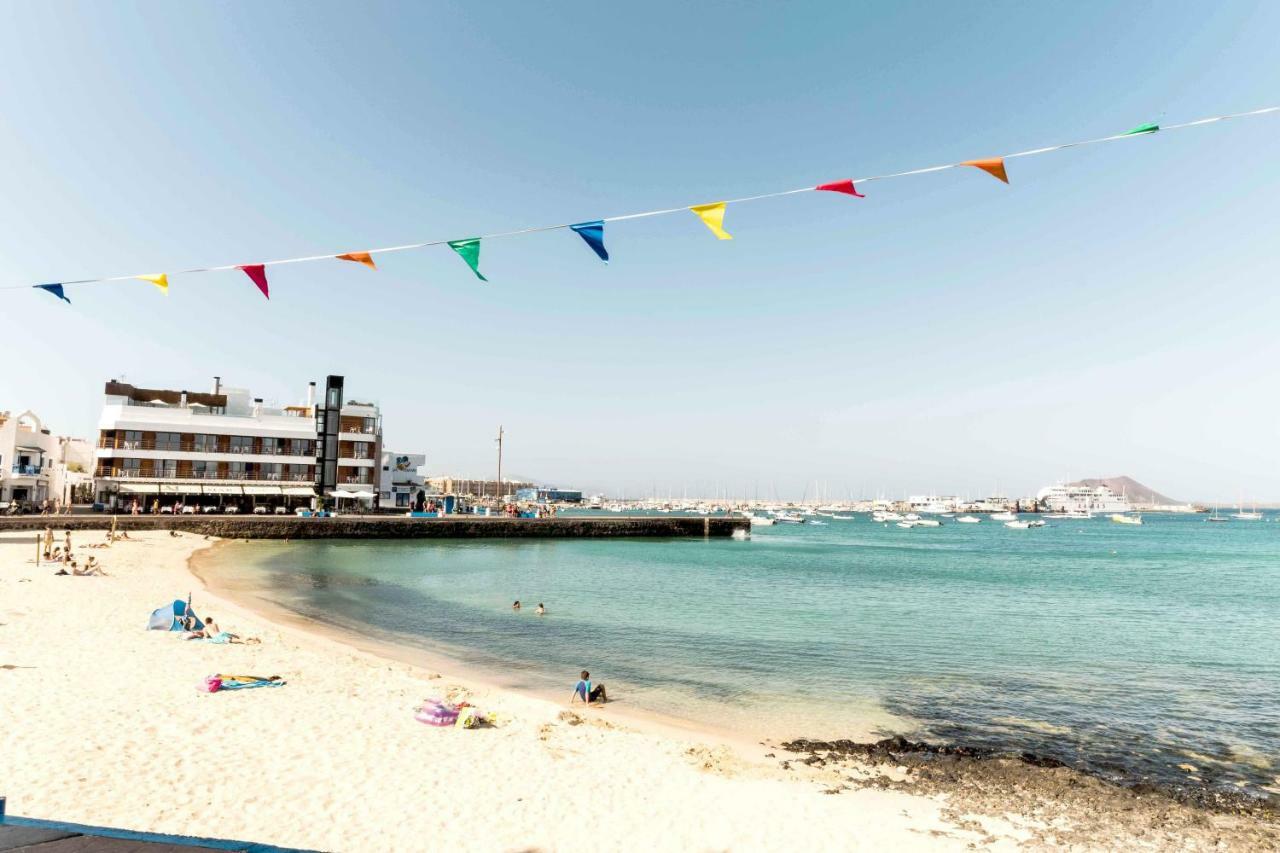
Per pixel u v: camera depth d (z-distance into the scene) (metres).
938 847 10.31
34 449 66.38
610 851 9.44
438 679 18.20
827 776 13.03
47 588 26.53
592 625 28.56
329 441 74.88
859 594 42.12
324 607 30.50
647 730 15.22
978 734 16.14
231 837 8.80
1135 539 128.38
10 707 12.76
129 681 14.96
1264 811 12.04
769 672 21.62
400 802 10.30
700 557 66.94
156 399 75.50
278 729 12.86
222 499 68.44
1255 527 192.25
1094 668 23.20
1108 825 11.31
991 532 151.50
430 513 86.44
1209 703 19.03
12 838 3.24
